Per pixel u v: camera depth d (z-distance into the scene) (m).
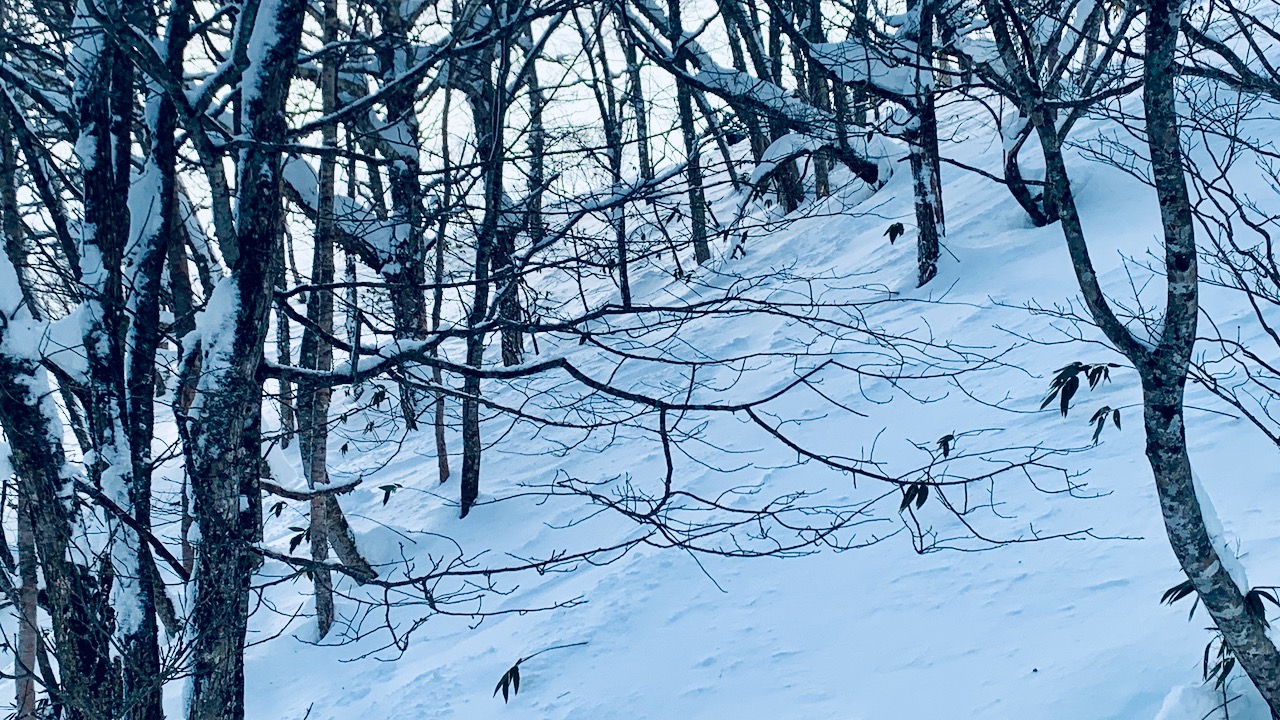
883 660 5.89
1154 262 9.91
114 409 4.45
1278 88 4.22
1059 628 5.51
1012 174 11.88
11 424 4.12
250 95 4.45
